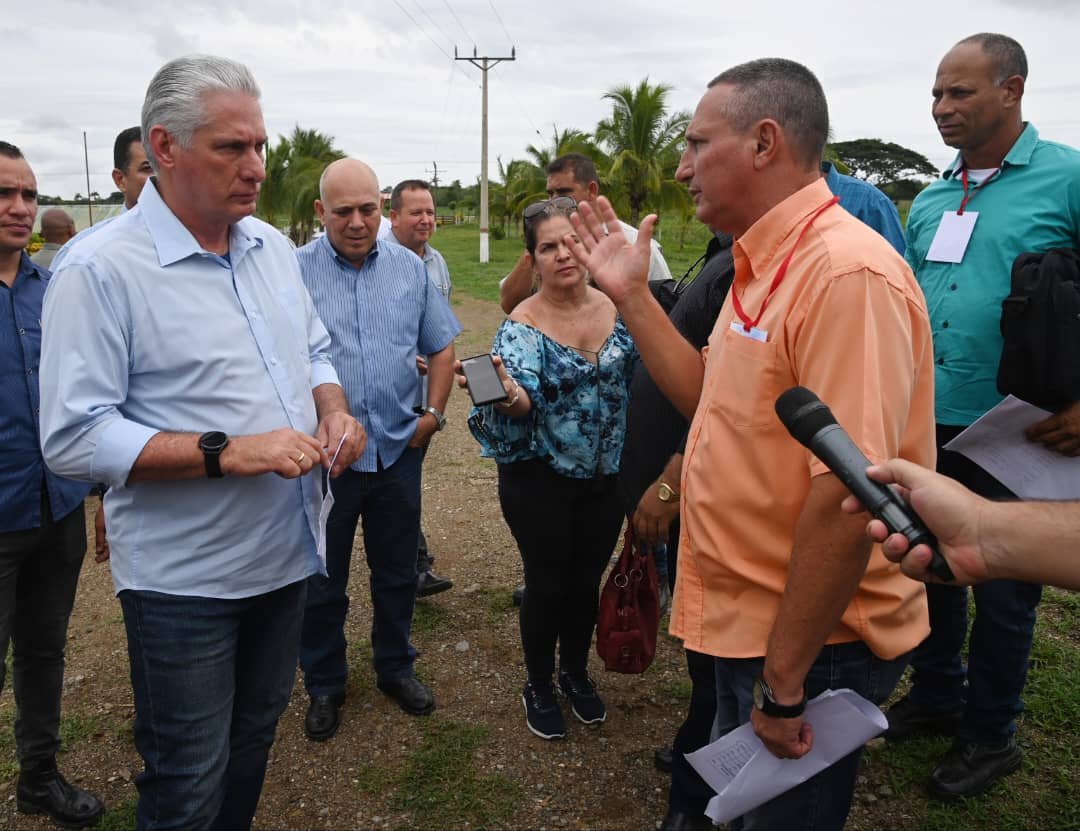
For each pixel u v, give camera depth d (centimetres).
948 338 276
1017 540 109
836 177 281
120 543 197
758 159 169
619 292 201
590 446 276
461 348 1061
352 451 221
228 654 205
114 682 347
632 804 270
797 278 157
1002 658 254
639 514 238
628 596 268
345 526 302
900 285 151
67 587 268
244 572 202
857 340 146
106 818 270
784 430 161
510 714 316
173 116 182
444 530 491
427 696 319
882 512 119
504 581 423
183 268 195
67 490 258
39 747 267
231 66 188
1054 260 224
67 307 183
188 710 198
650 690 330
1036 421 177
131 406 195
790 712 154
